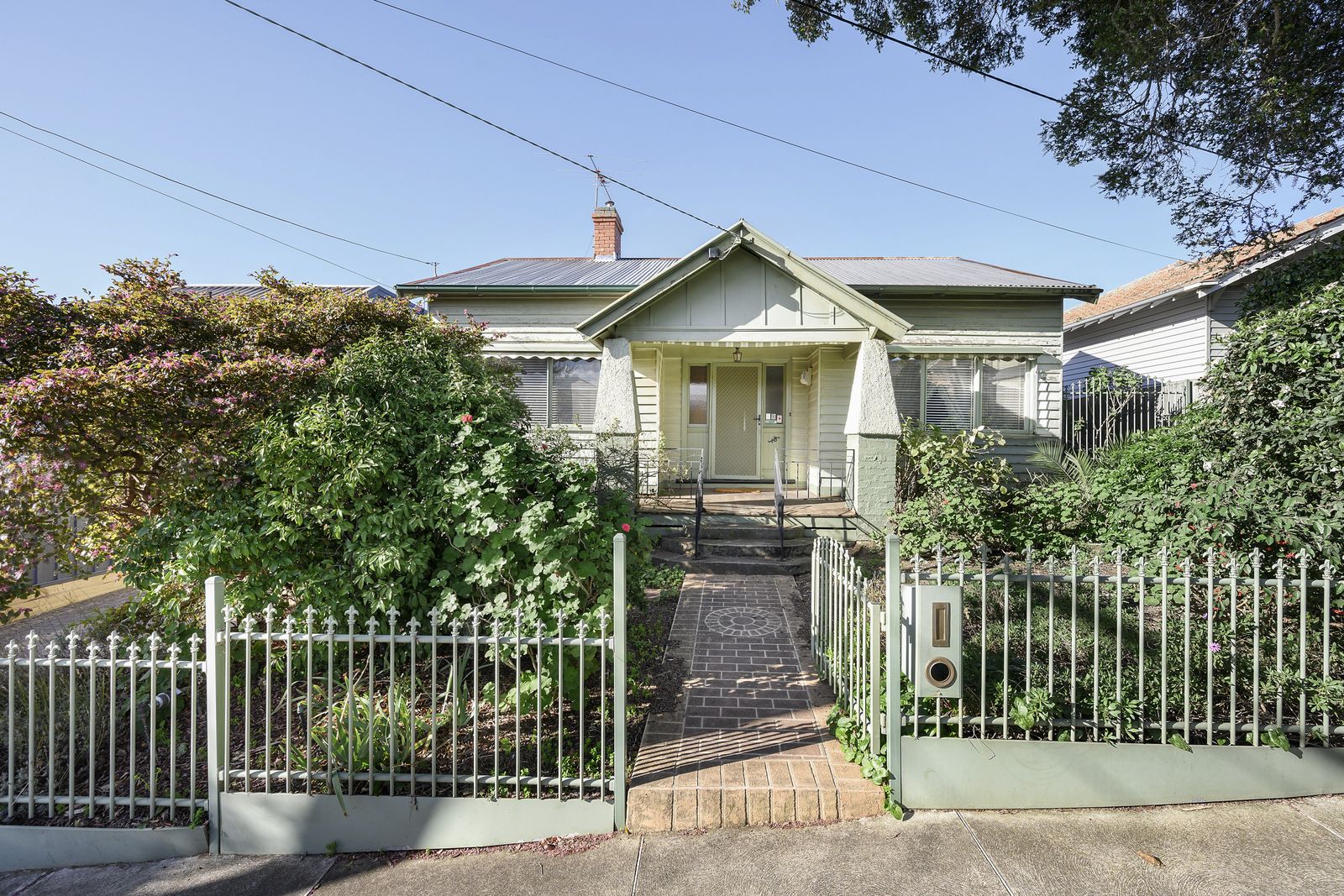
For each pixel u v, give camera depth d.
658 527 9.35
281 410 4.88
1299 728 3.69
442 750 4.02
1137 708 3.65
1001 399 12.05
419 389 5.13
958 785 3.60
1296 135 9.04
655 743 4.06
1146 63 8.80
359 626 4.77
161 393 4.67
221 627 3.57
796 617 6.59
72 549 5.27
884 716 3.70
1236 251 10.91
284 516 4.65
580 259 16.09
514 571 4.59
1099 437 11.75
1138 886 3.00
